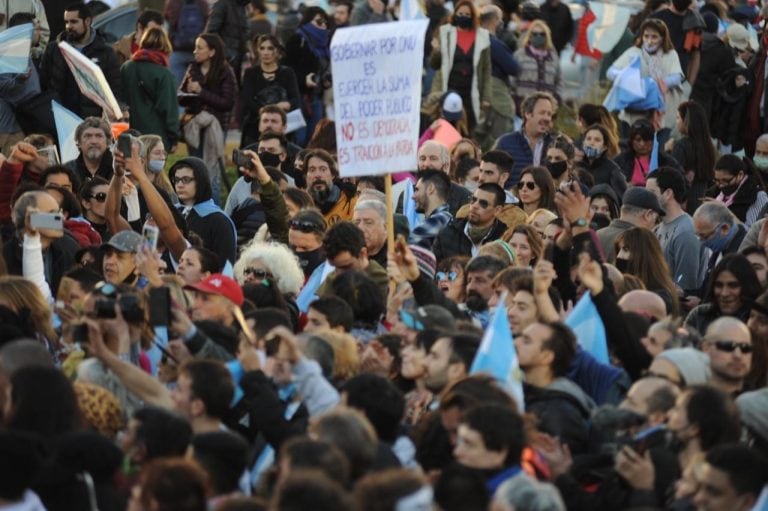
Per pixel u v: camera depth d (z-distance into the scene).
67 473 18.38
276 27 56.28
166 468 17.08
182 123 47.22
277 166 41.47
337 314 24.70
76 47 45.03
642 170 44.12
